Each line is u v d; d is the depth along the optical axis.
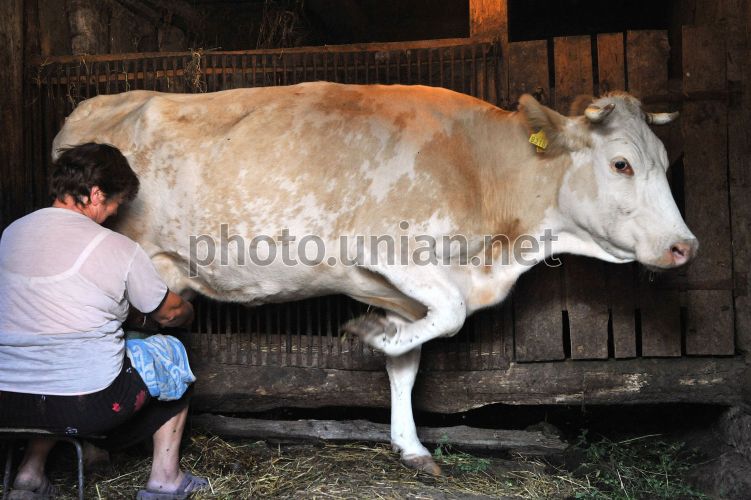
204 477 3.25
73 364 2.57
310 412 4.78
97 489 3.09
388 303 3.56
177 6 6.37
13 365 2.57
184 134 3.53
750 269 3.85
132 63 4.34
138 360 2.74
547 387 3.98
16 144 4.28
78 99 4.35
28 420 2.58
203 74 4.25
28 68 4.38
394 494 3.13
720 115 3.87
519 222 3.56
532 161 3.50
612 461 3.64
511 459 3.76
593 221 3.38
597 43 3.95
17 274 2.60
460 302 3.33
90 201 2.75
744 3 3.87
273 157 3.42
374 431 3.82
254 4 7.21
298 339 4.11
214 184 3.46
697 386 3.89
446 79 4.09
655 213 3.22
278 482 3.26
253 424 3.91
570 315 3.95
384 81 4.16
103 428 2.63
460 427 3.92
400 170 3.35
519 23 8.63
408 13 8.65
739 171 3.87
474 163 3.49
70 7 4.97
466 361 4.02
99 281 2.61
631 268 3.91
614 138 3.28
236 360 4.14
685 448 3.96
